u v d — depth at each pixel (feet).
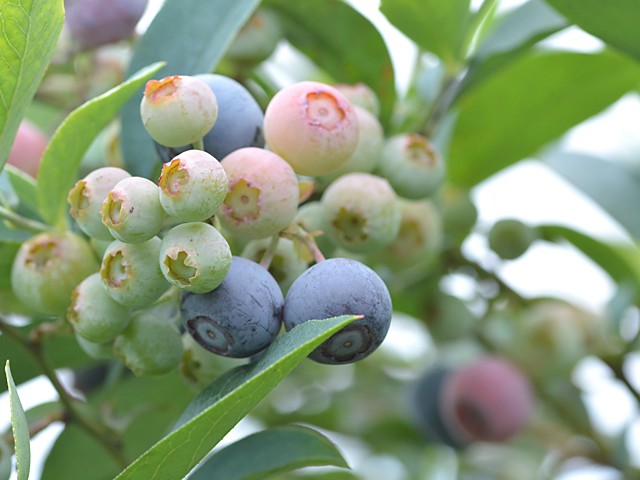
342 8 1.18
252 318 0.84
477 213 1.30
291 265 0.91
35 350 1.02
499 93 1.33
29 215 1.05
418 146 1.04
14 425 0.80
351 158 1.01
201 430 0.81
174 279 0.82
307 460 0.96
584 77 1.32
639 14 1.06
